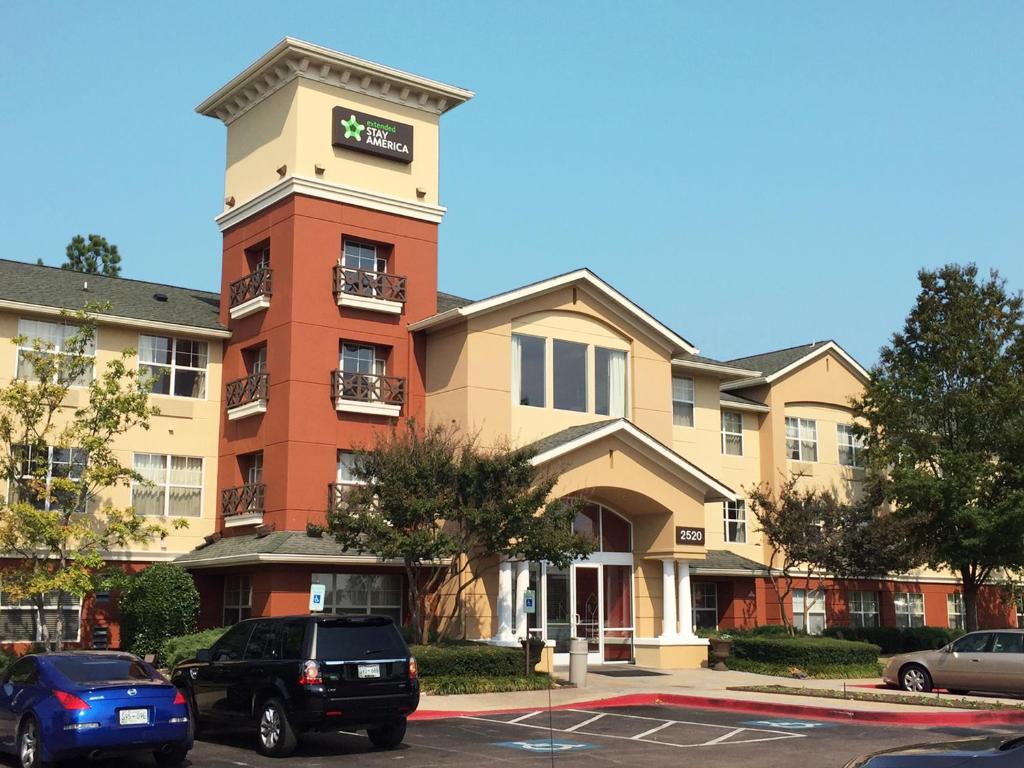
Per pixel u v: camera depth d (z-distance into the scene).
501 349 30.06
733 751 16.20
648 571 31.48
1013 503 33.75
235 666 16.22
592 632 30.31
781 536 33.12
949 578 43.16
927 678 25.00
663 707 22.16
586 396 31.89
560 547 23.55
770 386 38.88
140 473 29.61
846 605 39.56
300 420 28.50
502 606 27.14
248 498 29.19
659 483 30.25
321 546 26.92
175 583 27.44
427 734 17.77
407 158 31.94
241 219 31.89
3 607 27.08
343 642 15.55
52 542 24.59
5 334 28.05
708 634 32.38
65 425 28.16
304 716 14.99
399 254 31.27
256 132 32.06
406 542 22.52
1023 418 33.84
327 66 30.61
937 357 36.78
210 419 31.06
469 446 24.56
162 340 30.69
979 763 6.86
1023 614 45.88
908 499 35.16
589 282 31.81
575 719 19.94
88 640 27.95
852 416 40.88
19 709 14.18
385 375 30.58
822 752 16.14
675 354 34.59
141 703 13.80
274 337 29.56
